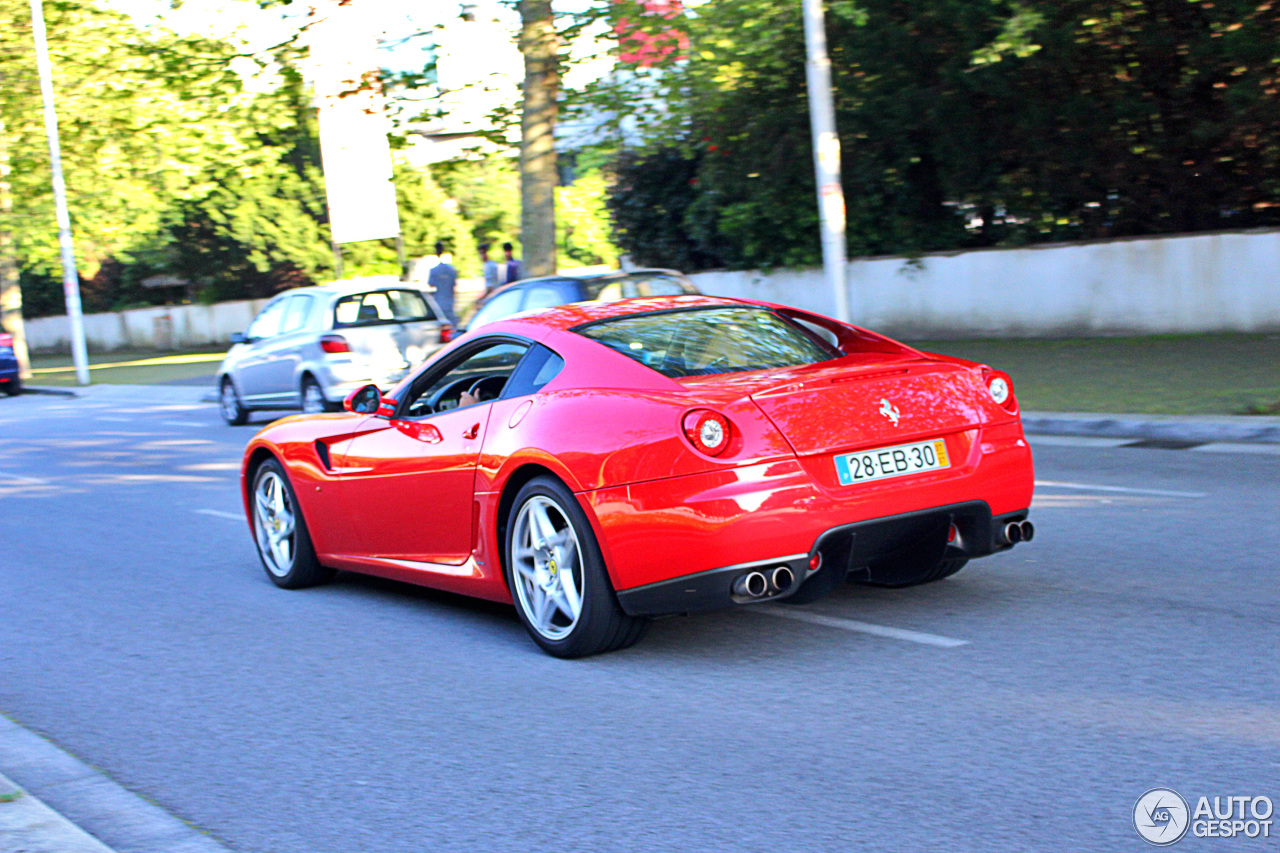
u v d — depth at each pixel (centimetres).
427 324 1647
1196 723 416
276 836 376
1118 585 604
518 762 425
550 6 1823
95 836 381
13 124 3103
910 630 551
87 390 2798
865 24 1845
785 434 490
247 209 3659
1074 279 1866
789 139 2081
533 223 1867
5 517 1100
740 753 419
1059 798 363
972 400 540
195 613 692
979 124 1917
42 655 622
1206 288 1728
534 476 546
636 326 573
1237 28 1588
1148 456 989
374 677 543
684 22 1903
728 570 482
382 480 632
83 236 3491
